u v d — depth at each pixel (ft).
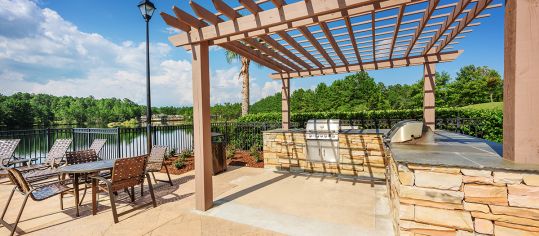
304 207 11.92
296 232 9.36
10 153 18.20
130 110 117.91
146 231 9.57
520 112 6.19
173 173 19.70
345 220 10.37
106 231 9.61
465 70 112.27
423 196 6.68
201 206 11.60
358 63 20.40
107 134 26.09
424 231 6.70
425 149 8.95
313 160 18.92
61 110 109.29
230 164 22.81
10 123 67.41
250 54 16.57
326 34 13.07
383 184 15.76
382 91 85.40
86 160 14.79
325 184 15.92
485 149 8.79
